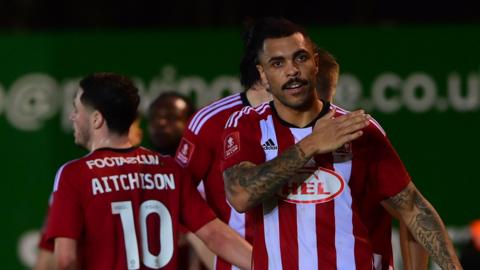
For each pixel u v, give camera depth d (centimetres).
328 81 1222
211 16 2816
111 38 2158
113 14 2919
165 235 1168
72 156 2164
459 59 2177
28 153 2164
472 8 2722
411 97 2167
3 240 2159
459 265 1052
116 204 1142
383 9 2758
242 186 1006
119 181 1149
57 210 1125
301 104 1015
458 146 2170
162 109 1655
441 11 2738
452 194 2167
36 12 2948
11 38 2162
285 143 1033
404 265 1160
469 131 2170
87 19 2942
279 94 1016
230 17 2805
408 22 2748
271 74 1016
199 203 1194
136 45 2156
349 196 1030
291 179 1027
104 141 1172
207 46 2158
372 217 1076
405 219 1068
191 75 2158
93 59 2162
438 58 2172
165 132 1652
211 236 1186
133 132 1509
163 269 1163
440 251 1049
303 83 1009
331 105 1054
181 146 1273
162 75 2156
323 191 1024
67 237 1119
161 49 2156
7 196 2161
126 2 2905
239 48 2166
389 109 2162
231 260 1188
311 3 2788
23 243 2161
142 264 1148
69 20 2950
